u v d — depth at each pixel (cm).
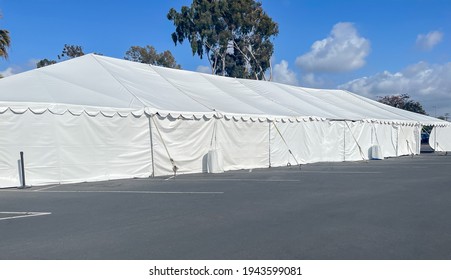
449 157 2653
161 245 613
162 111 1511
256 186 1261
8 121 1257
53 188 1235
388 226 723
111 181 1389
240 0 4116
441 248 590
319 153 2134
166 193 1126
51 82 1502
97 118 1391
